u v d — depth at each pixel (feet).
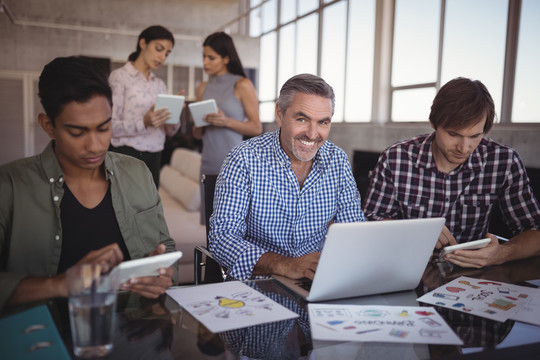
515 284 4.07
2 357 2.44
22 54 30.22
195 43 32.22
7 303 3.10
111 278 2.65
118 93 9.29
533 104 11.40
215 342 2.84
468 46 13.43
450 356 2.74
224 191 5.01
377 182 6.11
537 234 5.05
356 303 3.56
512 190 5.74
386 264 3.65
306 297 3.54
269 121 28.30
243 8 32.53
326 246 3.33
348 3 19.81
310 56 23.20
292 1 24.95
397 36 16.89
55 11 31.19
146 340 2.83
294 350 2.77
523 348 2.89
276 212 5.17
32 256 4.01
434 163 5.83
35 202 4.01
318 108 4.63
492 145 5.78
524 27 11.60
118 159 4.57
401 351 2.78
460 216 5.94
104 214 4.32
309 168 5.25
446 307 3.50
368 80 18.53
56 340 2.65
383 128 16.83
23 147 30.89
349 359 2.68
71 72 3.40
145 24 32.65
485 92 4.92
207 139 9.92
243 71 9.99
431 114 5.27
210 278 5.64
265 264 4.25
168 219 11.88
